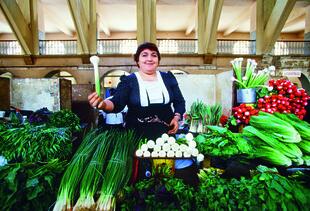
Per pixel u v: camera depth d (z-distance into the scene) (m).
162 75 2.02
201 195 1.30
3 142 2.07
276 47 20.05
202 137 1.78
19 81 5.04
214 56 14.08
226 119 2.61
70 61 14.27
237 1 14.55
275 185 1.21
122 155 1.55
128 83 1.87
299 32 20.73
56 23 17.39
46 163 1.52
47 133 2.22
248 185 1.24
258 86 2.41
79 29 12.82
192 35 21.16
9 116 3.51
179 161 1.69
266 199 1.18
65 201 1.34
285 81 2.33
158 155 1.58
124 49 20.42
